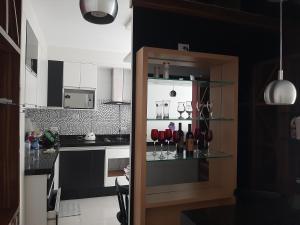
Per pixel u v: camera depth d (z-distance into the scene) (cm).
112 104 498
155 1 207
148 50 186
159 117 225
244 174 254
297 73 232
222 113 237
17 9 175
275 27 250
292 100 154
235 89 219
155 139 218
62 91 427
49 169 248
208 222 139
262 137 258
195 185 238
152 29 217
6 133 174
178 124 230
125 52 479
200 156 224
